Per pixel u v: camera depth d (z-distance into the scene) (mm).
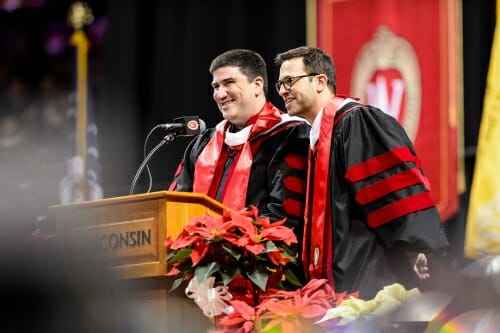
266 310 11852
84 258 12961
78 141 25828
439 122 21422
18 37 27391
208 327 12758
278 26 23875
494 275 7980
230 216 12734
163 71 24984
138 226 12859
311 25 23047
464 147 21438
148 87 25203
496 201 20750
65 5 27203
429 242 13484
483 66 21516
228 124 16250
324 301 11906
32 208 25906
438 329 8492
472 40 21594
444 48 21547
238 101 15812
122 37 25516
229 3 24469
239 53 15961
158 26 25141
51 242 13047
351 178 14125
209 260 12570
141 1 25469
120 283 12820
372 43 22172
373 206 13969
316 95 14953
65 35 27094
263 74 16031
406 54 21828
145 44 25391
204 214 12977
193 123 14672
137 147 25125
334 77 15172
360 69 22266
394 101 21828
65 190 25891
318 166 14516
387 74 21969
